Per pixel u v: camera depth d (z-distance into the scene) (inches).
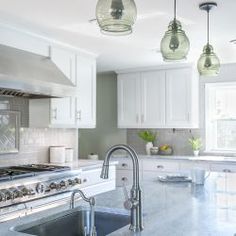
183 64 196.1
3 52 125.3
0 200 110.8
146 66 205.2
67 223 74.4
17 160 150.2
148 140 217.8
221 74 202.7
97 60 187.3
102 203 81.6
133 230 59.4
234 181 114.3
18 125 151.3
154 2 101.7
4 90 129.0
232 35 136.6
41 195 127.1
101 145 243.0
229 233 57.6
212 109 209.2
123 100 217.6
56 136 170.9
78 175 148.3
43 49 141.6
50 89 134.9
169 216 69.2
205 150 205.9
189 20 117.9
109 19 60.7
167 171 194.9
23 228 65.4
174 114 200.7
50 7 106.6
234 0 99.6
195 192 95.3
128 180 205.8
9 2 102.4
